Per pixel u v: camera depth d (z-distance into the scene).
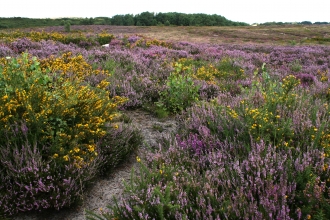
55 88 4.23
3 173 2.95
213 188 2.51
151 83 7.09
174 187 2.60
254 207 2.18
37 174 2.89
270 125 3.38
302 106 4.16
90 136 3.64
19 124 3.32
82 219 2.84
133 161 3.97
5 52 10.10
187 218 2.23
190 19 107.81
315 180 2.38
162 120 5.61
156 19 109.50
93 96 4.10
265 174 2.51
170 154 3.34
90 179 3.35
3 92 3.61
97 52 11.25
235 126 3.74
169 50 15.09
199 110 4.66
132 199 2.54
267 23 133.62
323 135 3.19
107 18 120.62
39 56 10.53
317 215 2.03
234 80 8.76
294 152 3.03
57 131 3.41
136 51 14.05
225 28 61.12
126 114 5.79
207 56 14.80
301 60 14.26
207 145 3.51
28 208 2.82
